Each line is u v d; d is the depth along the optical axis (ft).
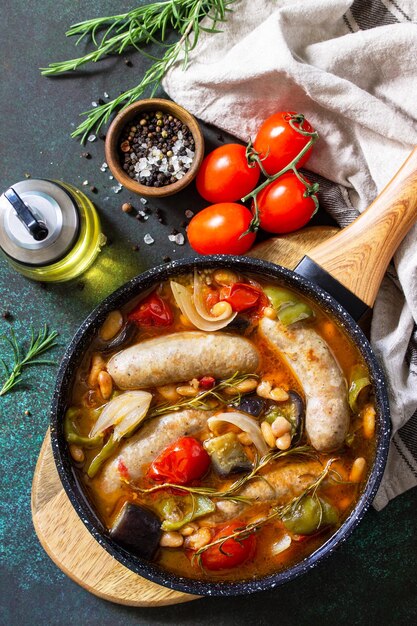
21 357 2.78
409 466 2.64
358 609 2.72
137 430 2.42
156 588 2.58
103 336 2.46
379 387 2.35
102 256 2.79
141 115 2.69
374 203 2.53
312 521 2.36
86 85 2.78
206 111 2.71
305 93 2.64
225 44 2.69
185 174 2.61
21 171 2.79
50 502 2.61
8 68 2.79
